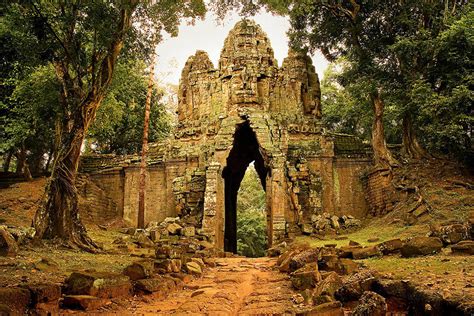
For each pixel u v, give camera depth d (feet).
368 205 83.05
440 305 15.24
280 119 90.38
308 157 87.92
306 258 34.09
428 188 63.87
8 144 75.31
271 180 80.38
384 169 76.54
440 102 59.72
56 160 48.67
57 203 46.88
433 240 31.81
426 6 70.38
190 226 75.77
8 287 19.08
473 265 23.50
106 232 68.80
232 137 85.61
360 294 20.33
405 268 25.16
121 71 76.69
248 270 41.22
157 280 28.02
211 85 94.22
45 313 18.97
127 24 50.24
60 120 74.49
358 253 35.12
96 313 20.79
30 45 49.65
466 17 60.80
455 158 69.62
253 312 22.17
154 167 91.76
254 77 90.33
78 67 52.21
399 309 18.57
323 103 129.90
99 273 25.02
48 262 29.91
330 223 79.36
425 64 69.67
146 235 66.13
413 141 76.28
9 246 33.04
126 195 90.89
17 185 76.28
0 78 73.31
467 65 63.57
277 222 76.84
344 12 77.97
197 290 29.58
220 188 82.12
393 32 75.41
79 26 52.31
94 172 93.97
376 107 79.46
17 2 46.93
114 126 113.50
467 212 53.06
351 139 93.30
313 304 22.13
